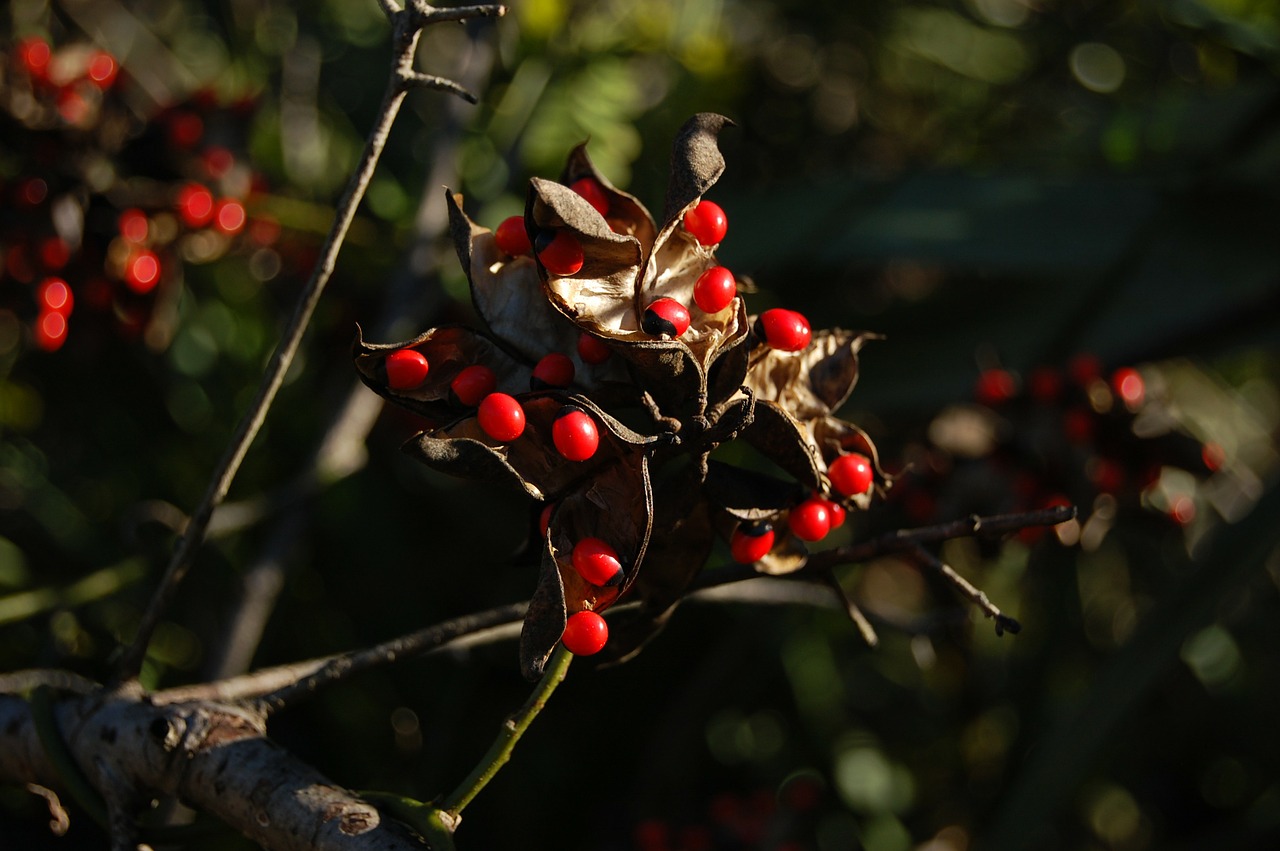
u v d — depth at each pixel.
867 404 0.77
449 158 0.65
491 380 0.43
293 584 0.69
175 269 0.56
